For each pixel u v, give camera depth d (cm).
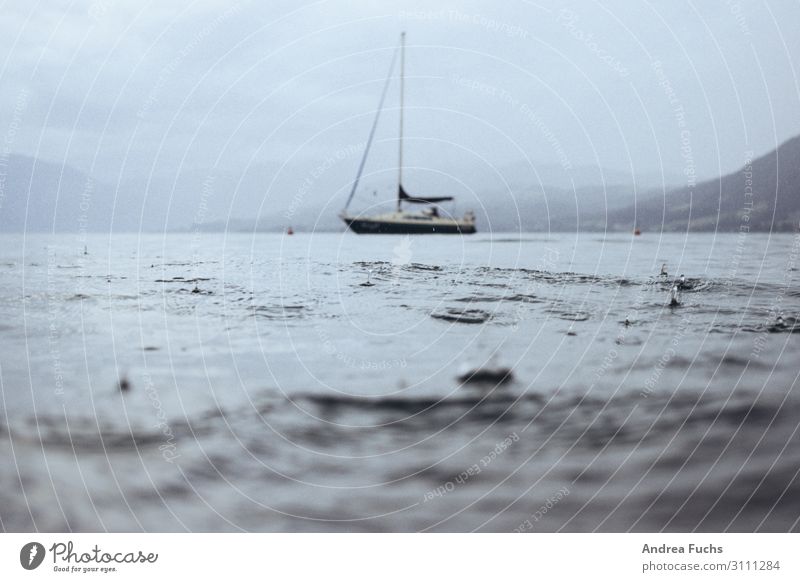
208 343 627
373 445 413
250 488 373
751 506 352
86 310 764
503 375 539
